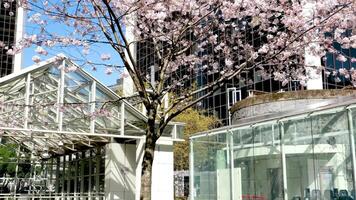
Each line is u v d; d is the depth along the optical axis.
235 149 11.46
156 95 10.01
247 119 14.55
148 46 12.83
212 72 12.79
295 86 22.14
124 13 9.62
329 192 8.69
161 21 10.59
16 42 10.33
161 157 16.19
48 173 21.41
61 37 10.21
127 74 11.67
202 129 26.20
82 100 14.94
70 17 9.82
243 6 10.55
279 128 10.15
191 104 10.20
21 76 14.38
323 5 9.85
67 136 16.19
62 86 14.55
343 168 8.46
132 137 15.20
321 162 8.96
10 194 19.86
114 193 15.37
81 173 18.50
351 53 23.23
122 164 15.73
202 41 12.79
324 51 10.92
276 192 9.97
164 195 15.93
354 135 8.31
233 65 12.35
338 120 8.73
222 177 11.79
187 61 12.77
